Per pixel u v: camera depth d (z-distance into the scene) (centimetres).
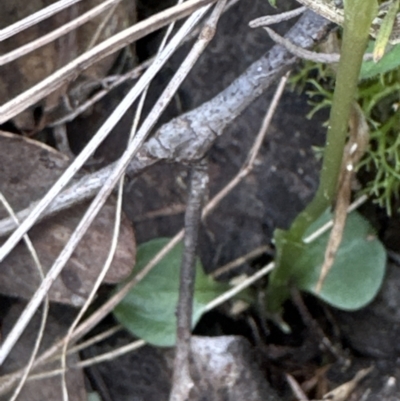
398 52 23
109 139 26
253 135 26
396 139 25
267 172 26
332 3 22
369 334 26
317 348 26
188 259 24
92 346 26
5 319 25
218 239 27
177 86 24
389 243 26
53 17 25
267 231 26
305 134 26
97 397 26
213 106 24
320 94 26
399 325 26
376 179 25
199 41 24
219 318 27
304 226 24
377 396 25
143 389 26
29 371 24
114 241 24
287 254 25
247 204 26
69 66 23
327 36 23
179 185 26
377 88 25
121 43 23
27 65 25
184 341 24
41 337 25
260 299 26
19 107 23
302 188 26
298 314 27
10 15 25
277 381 26
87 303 24
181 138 24
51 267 24
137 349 26
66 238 25
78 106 26
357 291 25
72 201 24
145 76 24
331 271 25
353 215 25
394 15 20
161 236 26
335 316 26
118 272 25
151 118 24
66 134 26
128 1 25
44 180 25
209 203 26
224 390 25
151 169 26
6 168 25
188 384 24
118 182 24
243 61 26
